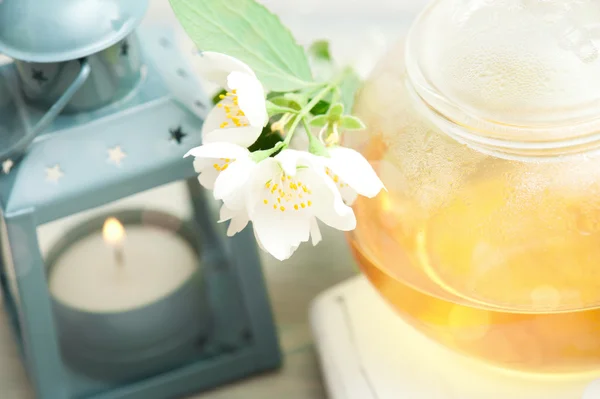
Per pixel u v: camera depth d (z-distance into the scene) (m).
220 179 0.27
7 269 0.35
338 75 0.32
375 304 0.33
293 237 0.28
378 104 0.30
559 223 0.28
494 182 0.29
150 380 0.34
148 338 0.33
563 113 0.28
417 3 0.43
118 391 0.33
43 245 0.38
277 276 0.36
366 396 0.32
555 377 0.32
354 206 0.30
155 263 0.34
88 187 0.30
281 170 0.27
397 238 0.30
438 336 0.30
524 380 0.32
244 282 0.33
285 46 0.31
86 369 0.34
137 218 0.36
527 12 0.28
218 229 0.37
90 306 0.33
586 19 0.28
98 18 0.29
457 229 0.29
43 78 0.30
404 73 0.30
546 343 0.29
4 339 0.35
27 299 0.31
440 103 0.28
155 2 0.42
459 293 0.29
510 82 0.28
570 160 0.28
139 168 0.30
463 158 0.29
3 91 0.31
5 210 0.30
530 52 0.28
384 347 0.33
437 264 0.29
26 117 0.31
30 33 0.29
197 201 0.37
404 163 0.29
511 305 0.29
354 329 0.33
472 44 0.28
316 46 0.34
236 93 0.28
